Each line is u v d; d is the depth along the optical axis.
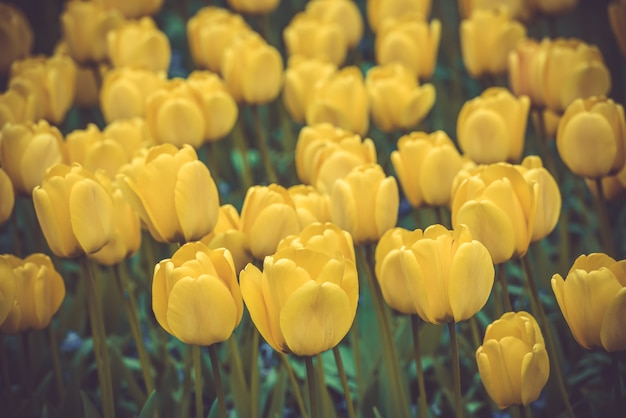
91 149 1.16
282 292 0.92
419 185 1.12
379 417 1.06
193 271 0.95
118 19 1.45
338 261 0.92
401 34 1.39
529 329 0.95
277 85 1.35
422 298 0.95
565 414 1.12
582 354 1.22
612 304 0.94
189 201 1.01
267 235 1.03
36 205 1.02
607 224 1.16
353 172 1.05
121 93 1.31
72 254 1.04
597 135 1.11
